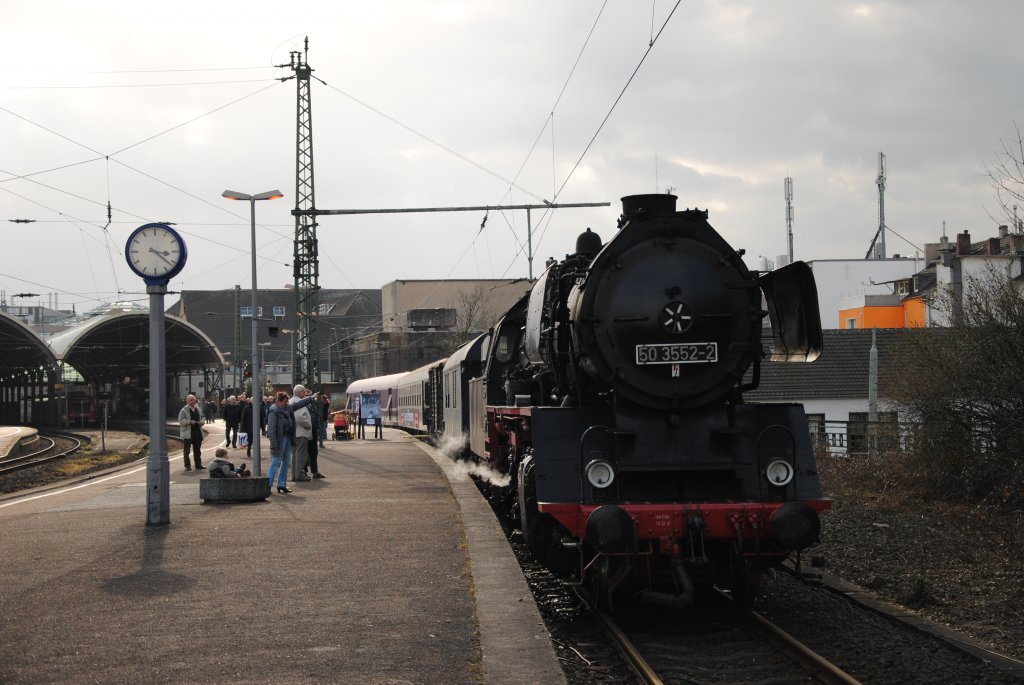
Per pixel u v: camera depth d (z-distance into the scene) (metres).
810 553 12.37
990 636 8.38
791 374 39.94
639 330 9.54
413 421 44.38
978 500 17.58
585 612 9.12
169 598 8.63
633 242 9.76
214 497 16.11
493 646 6.91
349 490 17.98
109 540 12.05
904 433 20.61
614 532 8.29
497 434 15.63
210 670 6.48
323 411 34.50
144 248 13.39
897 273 57.31
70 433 55.38
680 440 9.41
